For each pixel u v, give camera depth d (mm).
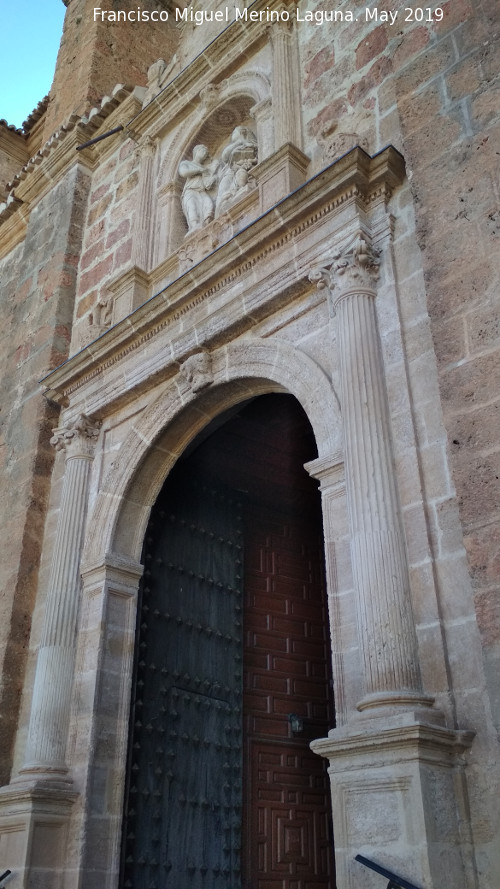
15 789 7773
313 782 10141
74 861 7520
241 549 10477
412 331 6801
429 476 6152
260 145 9727
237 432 10453
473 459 5387
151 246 10906
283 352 7879
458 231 6102
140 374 9422
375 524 6020
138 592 9008
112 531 9008
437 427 6262
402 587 5781
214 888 8508
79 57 15562
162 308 9234
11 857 7566
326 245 7688
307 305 7871
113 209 12344
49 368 11477
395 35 7438
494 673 4789
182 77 11242
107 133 12969
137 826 8062
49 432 11070
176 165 11195
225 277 8711
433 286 6102
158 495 9664
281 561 11000
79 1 16828
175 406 8953
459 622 5531
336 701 6000
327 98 9102
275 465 11156
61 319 11984
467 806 5031
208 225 9781
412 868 4754
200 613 9633
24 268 13641
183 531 9844
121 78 15289
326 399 7168
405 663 5500
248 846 9164
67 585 8977
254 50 10539
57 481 10648
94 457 9852
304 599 11039
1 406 12297
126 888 7746
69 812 7773
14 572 10055
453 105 6582
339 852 5195
